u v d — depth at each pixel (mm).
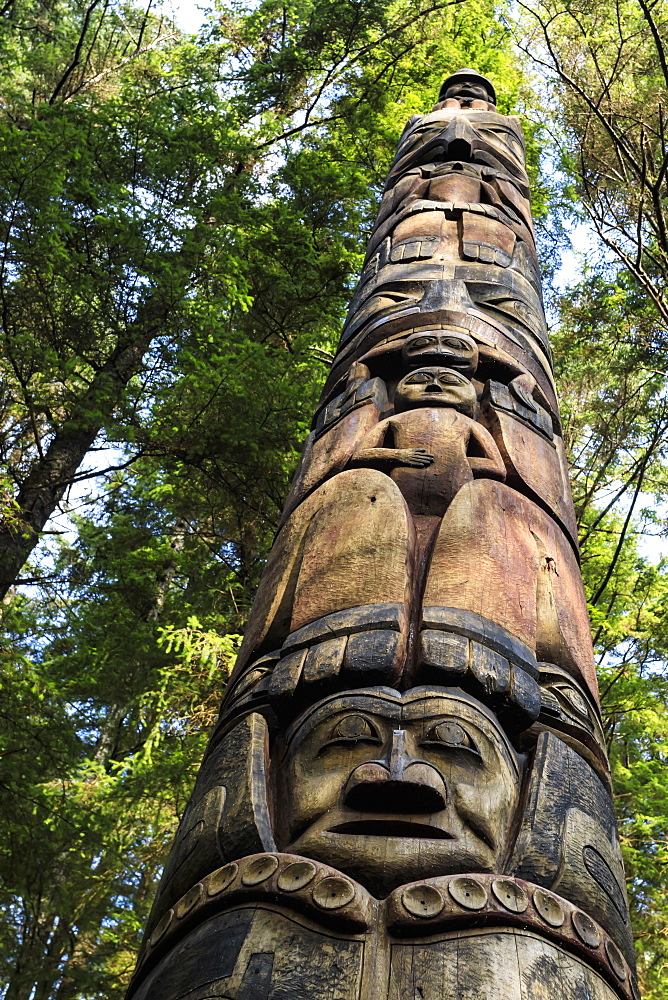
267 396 10062
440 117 10031
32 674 10227
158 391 10031
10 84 14219
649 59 11492
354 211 13422
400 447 4992
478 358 5828
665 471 13195
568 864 3154
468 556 4137
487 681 3602
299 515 4746
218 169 12109
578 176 11812
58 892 11031
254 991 2611
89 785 10656
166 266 9945
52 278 9852
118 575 12891
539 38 12617
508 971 2658
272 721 3771
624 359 12672
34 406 9805
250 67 15758
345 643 3717
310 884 2846
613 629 11469
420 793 3105
